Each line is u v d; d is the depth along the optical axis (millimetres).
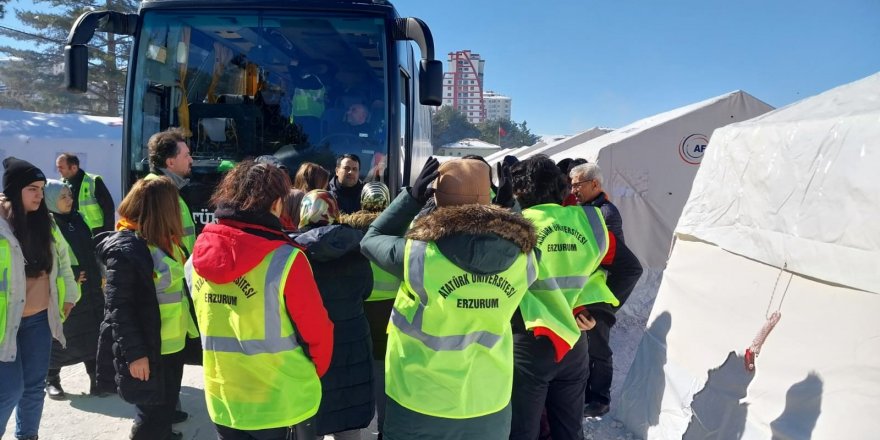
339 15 4406
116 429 4016
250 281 2213
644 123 9047
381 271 3191
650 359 3945
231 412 2305
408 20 4422
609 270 3402
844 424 2451
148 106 4445
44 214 3301
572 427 3004
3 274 2965
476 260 2115
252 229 2250
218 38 4531
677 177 7332
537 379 2760
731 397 3104
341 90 4520
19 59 28219
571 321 2752
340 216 3086
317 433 2752
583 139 15562
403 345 2287
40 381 3361
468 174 2352
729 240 3566
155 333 3000
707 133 7320
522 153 19875
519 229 2178
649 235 7332
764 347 2998
